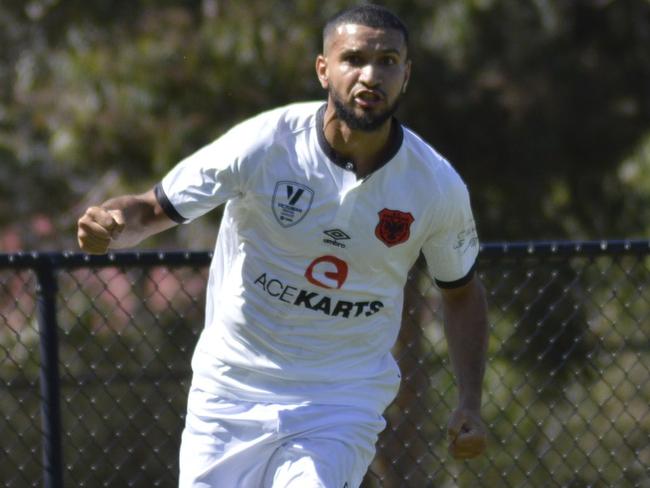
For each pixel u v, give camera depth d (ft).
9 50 135.54
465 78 120.26
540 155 126.21
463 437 47.37
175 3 122.72
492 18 121.70
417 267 63.72
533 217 130.72
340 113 43.80
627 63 132.98
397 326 47.93
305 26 115.55
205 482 47.62
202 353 48.24
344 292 45.60
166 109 116.57
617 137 130.11
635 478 70.38
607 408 83.82
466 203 46.60
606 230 137.59
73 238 138.21
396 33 43.98
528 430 79.00
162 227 46.32
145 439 63.57
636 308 80.53
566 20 128.88
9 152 136.87
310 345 46.32
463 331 49.08
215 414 47.37
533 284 72.02
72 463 66.74
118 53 119.34
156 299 90.94
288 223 44.88
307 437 46.47
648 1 133.18
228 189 45.37
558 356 73.26
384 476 65.21
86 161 120.47
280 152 44.83
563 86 126.52
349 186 44.52
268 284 45.88
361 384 47.01
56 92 122.83
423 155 45.34
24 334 81.61
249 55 114.73
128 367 71.20
